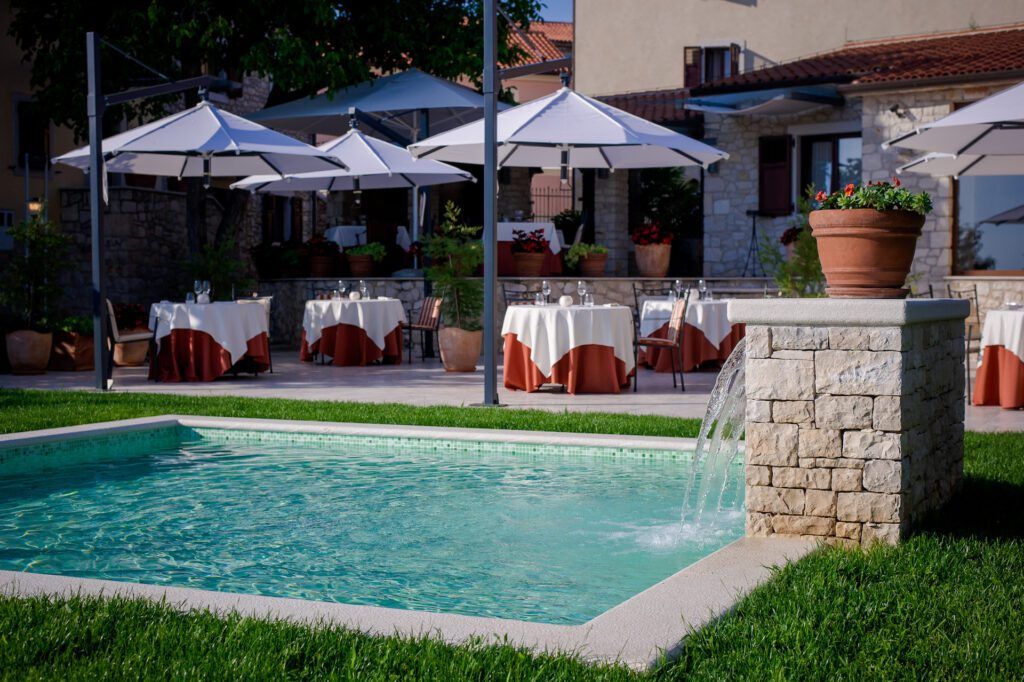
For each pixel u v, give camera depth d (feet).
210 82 42.60
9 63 61.82
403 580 14.97
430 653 10.27
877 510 15.34
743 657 10.40
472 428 26.89
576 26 79.66
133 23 55.47
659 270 58.29
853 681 9.89
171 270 62.85
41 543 17.19
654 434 26.16
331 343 48.62
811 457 15.78
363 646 10.51
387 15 62.54
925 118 51.42
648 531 17.97
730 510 19.66
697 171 70.38
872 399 15.35
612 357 36.78
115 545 17.06
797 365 15.84
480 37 65.31
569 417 28.81
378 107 56.54
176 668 10.07
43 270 45.19
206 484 22.18
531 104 39.55
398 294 55.36
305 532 17.88
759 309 15.92
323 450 26.43
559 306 37.68
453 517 19.03
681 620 11.55
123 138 39.99
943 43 60.80
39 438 24.91
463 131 38.29
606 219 64.85
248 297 53.01
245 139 39.75
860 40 67.36
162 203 62.13
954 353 18.48
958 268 51.37
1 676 9.91
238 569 15.61
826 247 17.48
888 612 11.89
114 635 11.05
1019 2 62.44
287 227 87.15
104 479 22.79
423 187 58.70
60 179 64.54
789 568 13.69
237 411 30.50
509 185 78.89
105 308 37.01
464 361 45.01
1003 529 15.94
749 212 62.13
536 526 18.30
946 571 13.51
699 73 74.59
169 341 40.63
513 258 55.42
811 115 59.88
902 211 16.85
